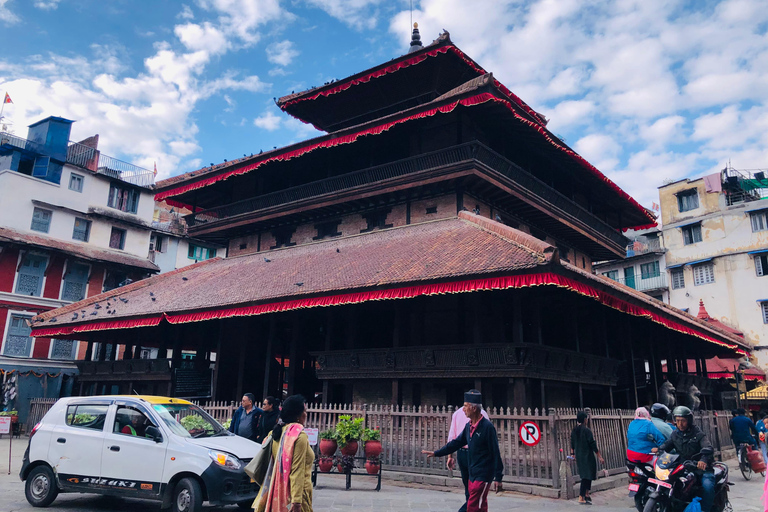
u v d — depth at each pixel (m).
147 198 41.69
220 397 23.41
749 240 44.06
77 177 37.41
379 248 19.33
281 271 20.80
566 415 12.17
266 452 5.71
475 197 20.78
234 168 25.25
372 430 12.66
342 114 27.64
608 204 29.83
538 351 14.46
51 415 10.16
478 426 7.11
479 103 19.14
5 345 32.25
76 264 36.31
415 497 11.06
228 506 9.79
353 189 22.03
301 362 24.42
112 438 9.34
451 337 18.42
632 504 10.76
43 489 9.65
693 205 48.28
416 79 24.64
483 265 13.80
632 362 20.53
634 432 8.56
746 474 15.63
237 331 24.39
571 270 13.18
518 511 9.83
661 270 49.56
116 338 29.11
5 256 32.78
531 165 24.77
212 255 49.50
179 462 8.62
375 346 21.34
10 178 33.69
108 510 9.49
